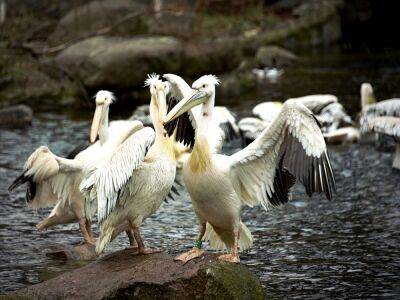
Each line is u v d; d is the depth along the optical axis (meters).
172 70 26.48
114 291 9.46
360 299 10.34
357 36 38.25
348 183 16.41
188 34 29.97
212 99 10.45
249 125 19.59
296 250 12.45
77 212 12.86
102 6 31.86
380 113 18.59
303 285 10.90
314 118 10.20
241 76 27.70
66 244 12.99
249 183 10.73
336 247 12.55
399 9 38.69
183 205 15.28
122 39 27.25
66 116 24.23
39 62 26.92
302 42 35.66
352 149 19.17
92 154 12.75
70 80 26.17
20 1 34.38
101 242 10.50
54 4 34.44
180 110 10.39
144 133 10.18
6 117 22.55
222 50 27.94
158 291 9.41
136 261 10.35
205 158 10.20
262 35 34.41
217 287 9.39
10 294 9.91
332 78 28.33
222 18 34.22
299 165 10.32
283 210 14.79
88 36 29.48
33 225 14.08
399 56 33.16
